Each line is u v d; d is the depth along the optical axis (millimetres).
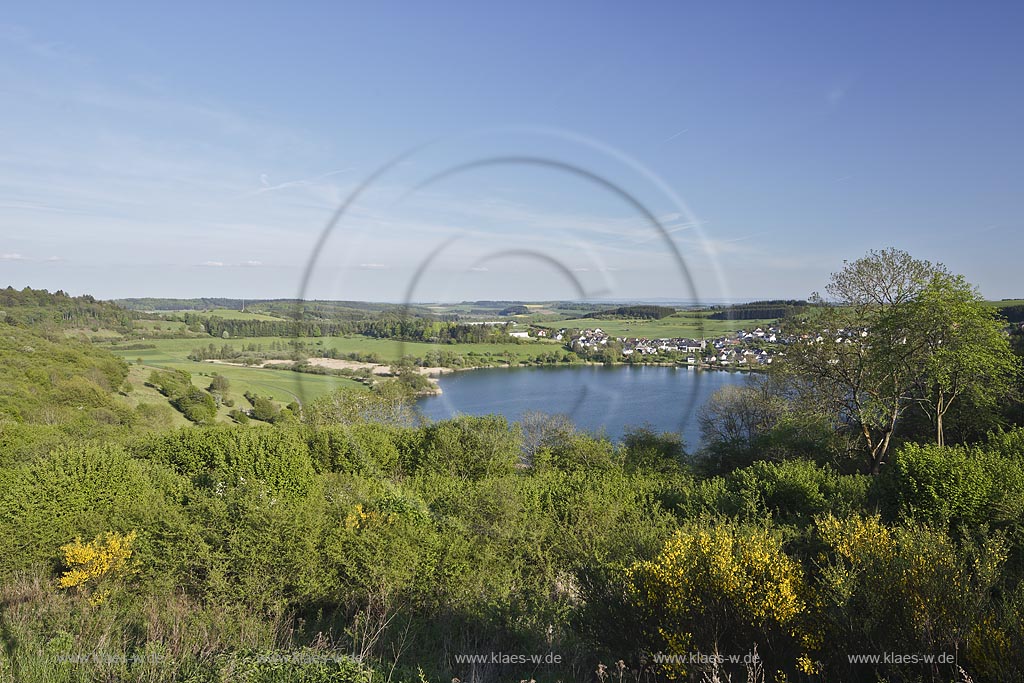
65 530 7824
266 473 11141
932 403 19938
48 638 4625
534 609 5246
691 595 3980
